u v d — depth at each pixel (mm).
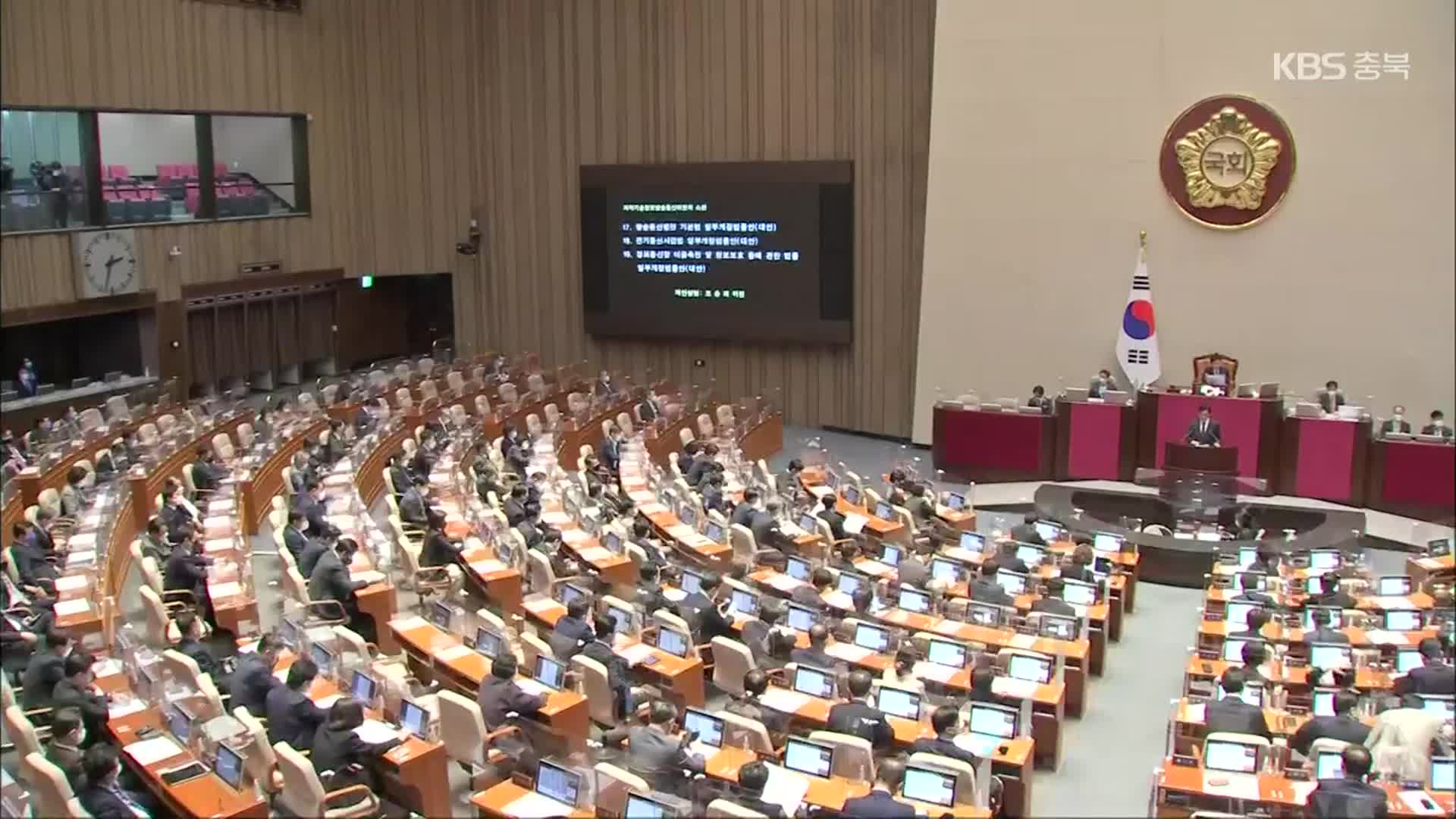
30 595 15102
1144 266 23172
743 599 14875
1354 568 16281
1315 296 22188
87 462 21375
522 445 23766
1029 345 24391
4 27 23672
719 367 29438
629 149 29516
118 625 15852
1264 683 12508
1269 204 22281
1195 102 22578
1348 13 21516
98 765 10219
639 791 9719
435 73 30922
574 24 29766
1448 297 21422
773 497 19609
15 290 24547
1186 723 11641
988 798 10289
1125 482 21672
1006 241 24297
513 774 10695
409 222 31266
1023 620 14211
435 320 34094
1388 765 10789
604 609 14273
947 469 22844
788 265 27828
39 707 12586
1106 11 23094
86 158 25750
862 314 27484
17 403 25375
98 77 25297
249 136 30109
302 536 16891
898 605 14789
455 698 11391
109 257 26125
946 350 25109
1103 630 14906
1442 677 12156
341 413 26250
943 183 24656
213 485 20734
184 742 11312
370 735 11195
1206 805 10289
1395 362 21812
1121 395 21812
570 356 30953
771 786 10305
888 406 27438
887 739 11141
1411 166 21406
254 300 29719
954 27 24234
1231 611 14484
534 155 30547
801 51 27344
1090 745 13227
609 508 18891
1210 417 20734
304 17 29438
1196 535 18922
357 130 30562
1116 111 23188
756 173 27797
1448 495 19500
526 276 31047
